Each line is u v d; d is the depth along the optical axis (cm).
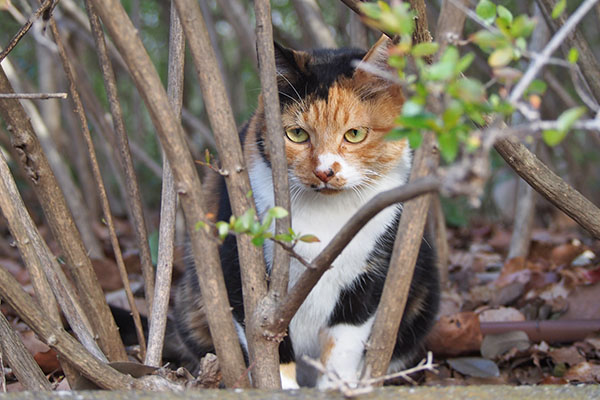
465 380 285
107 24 148
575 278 360
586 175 596
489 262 455
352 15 361
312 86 270
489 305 353
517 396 157
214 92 168
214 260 171
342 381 157
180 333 305
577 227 566
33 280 198
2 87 202
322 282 267
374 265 269
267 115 174
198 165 444
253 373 185
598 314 326
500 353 304
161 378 202
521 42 127
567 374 277
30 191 578
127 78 612
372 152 273
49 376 269
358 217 149
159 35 678
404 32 117
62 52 226
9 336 194
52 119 513
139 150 478
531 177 221
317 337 286
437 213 370
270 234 148
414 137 119
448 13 156
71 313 214
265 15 173
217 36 528
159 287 221
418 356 304
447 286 378
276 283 179
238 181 173
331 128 268
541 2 246
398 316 187
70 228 222
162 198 224
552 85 420
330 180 264
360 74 269
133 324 310
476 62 437
